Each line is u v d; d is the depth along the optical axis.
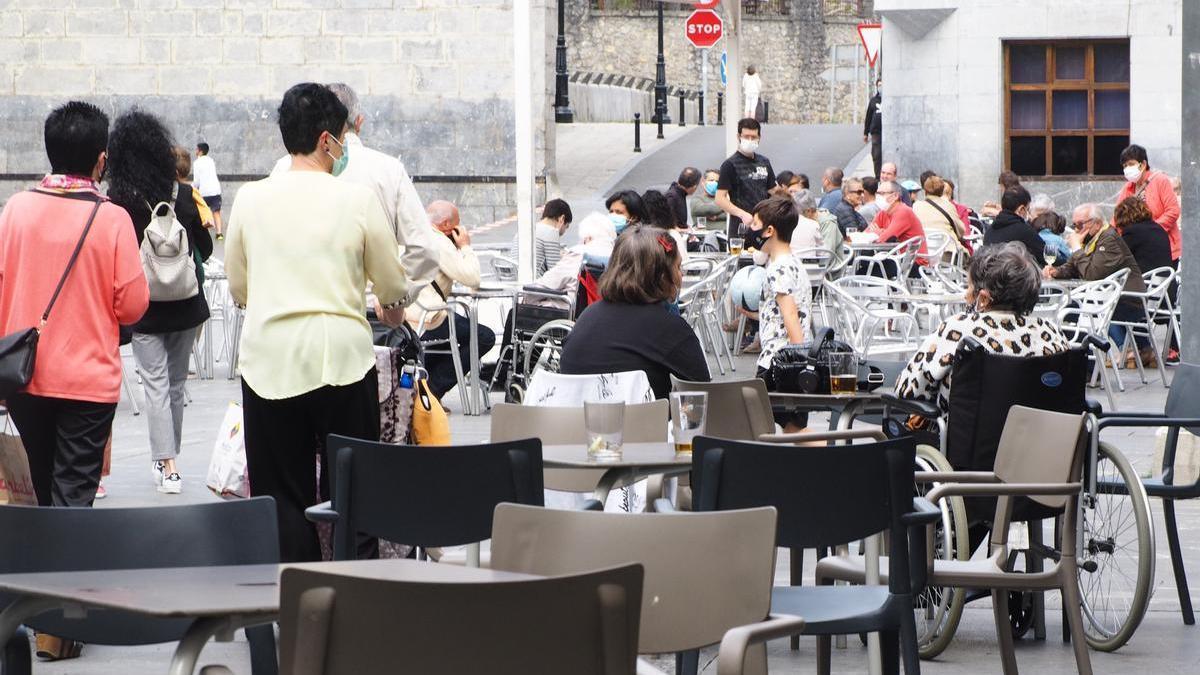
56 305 8.66
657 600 4.73
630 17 72.81
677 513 4.75
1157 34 34.72
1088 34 35.12
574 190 44.56
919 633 8.50
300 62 38.66
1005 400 8.27
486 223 38.78
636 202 18.58
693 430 7.23
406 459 6.24
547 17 39.62
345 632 3.55
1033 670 8.20
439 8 38.34
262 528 4.93
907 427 9.12
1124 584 9.11
